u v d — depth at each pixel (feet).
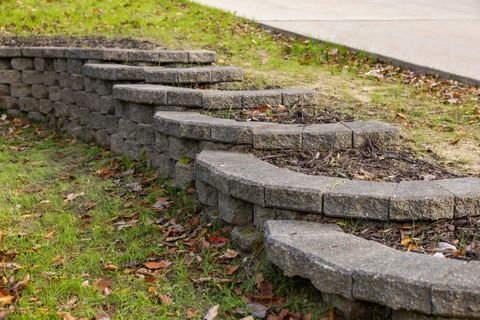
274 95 18.95
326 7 39.93
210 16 34.35
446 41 29.84
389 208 12.53
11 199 17.69
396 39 30.14
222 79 21.49
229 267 13.58
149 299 12.63
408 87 22.81
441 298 10.00
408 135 17.07
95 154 21.91
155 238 15.28
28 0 35.14
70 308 12.34
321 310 11.59
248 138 16.12
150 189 18.17
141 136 20.03
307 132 15.90
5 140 24.14
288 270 11.73
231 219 14.49
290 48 28.35
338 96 20.80
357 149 15.88
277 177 13.92
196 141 17.20
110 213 16.75
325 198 12.91
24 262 14.10
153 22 32.12
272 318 11.78
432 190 12.79
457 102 20.79
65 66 24.85
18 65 26.61
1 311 12.17
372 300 10.51
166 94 19.19
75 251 14.75
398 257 11.08
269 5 39.86
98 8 34.47
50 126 25.81
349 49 27.61
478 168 14.92
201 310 12.30
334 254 11.27
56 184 19.03
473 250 11.62
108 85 22.38
